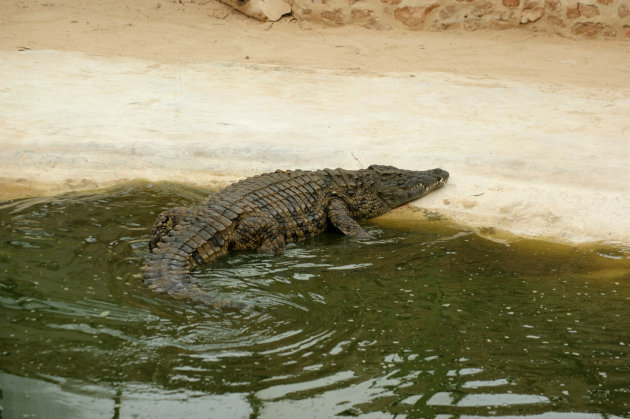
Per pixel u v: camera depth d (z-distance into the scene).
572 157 10.03
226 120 11.55
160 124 11.21
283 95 13.28
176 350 5.32
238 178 9.82
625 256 7.82
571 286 6.95
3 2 19.02
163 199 8.88
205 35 18.14
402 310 6.27
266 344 5.51
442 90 13.90
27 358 5.03
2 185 8.91
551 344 5.69
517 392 4.95
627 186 9.16
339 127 11.47
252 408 4.64
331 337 5.68
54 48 16.06
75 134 10.52
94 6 19.69
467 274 7.20
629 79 14.88
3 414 4.39
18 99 11.85
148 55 16.16
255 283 6.77
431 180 9.36
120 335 5.45
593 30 17.64
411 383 5.02
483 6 18.52
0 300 5.85
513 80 14.85
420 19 19.00
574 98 13.41
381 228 8.86
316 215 8.69
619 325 6.07
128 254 7.05
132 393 4.74
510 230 8.59
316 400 4.77
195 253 7.14
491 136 11.10
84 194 8.86
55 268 6.57
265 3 19.36
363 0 19.22
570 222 8.60
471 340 5.72
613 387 5.04
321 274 7.11
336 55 17.05
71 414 4.46
